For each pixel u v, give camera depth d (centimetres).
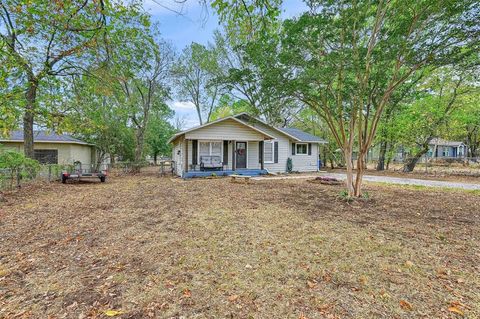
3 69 599
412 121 1705
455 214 560
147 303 232
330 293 247
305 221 498
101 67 590
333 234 420
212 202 682
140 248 358
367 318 210
